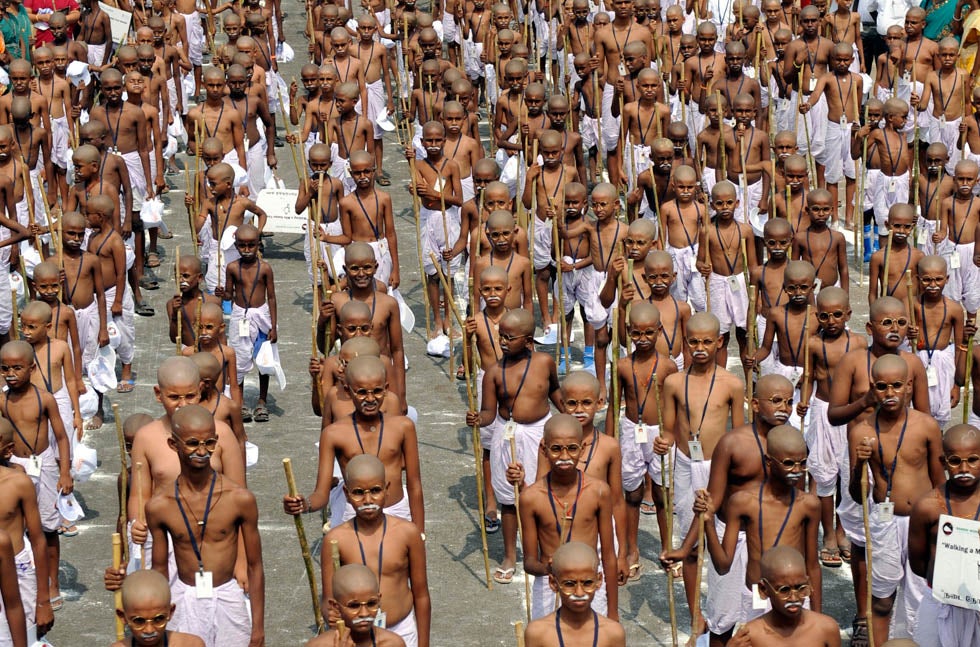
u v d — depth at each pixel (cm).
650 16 3284
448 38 3738
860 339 1794
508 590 1725
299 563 1789
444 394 2269
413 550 1364
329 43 3300
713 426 1631
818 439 1770
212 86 2795
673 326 1945
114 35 3447
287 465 1378
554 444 1417
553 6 3600
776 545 1395
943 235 2433
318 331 1975
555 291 2495
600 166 3100
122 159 2545
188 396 1484
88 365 2130
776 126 3183
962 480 1405
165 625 1215
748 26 3331
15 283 2333
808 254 2231
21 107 2700
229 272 2158
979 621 1395
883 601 1547
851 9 3706
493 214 2095
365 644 1234
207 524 1369
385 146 3425
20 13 3231
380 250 2331
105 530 1866
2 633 1373
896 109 2669
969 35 3238
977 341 2223
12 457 1659
